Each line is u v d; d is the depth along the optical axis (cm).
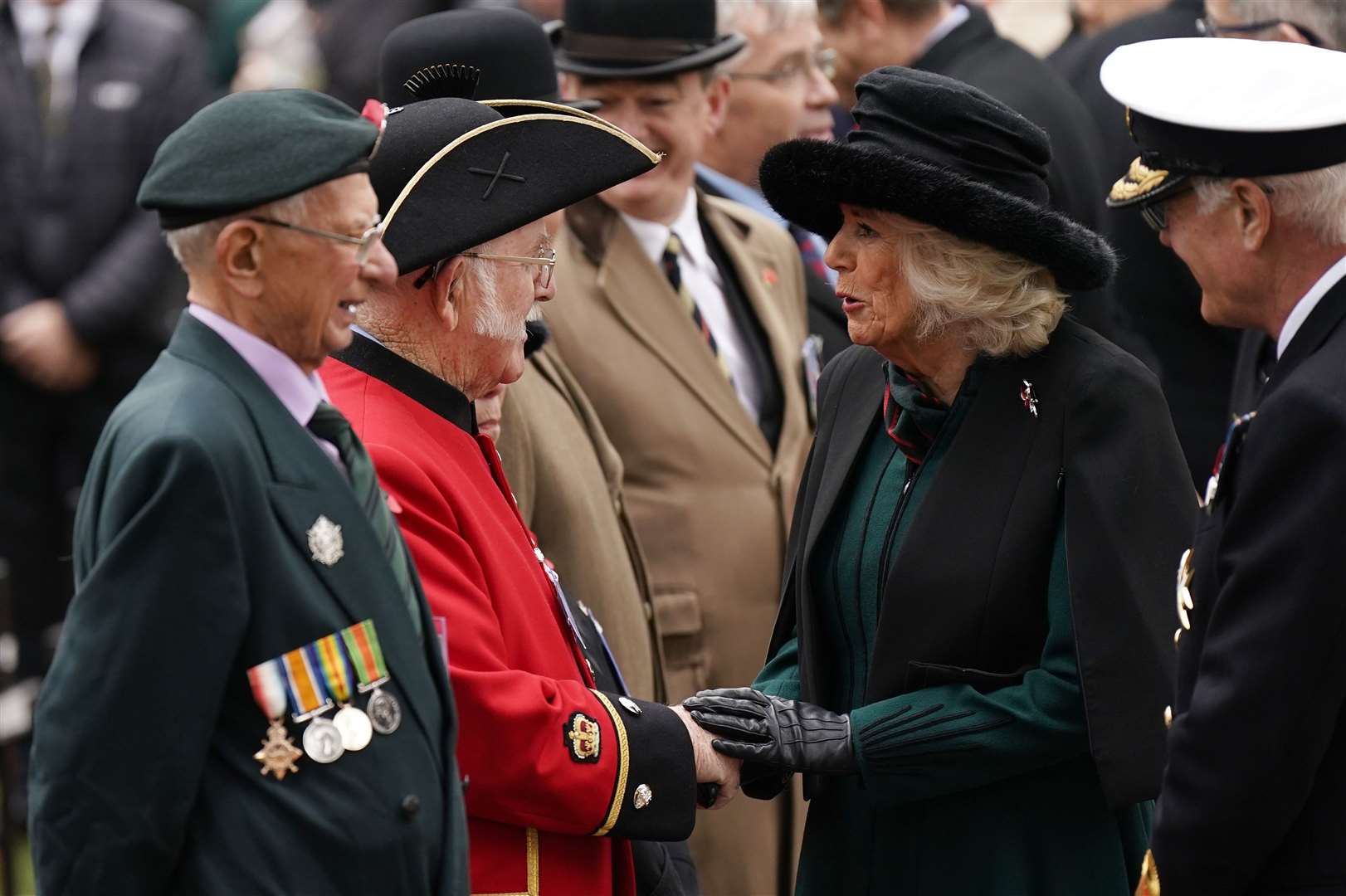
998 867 1065
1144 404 1041
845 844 1120
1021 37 3156
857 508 1112
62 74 2264
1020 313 1035
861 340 1060
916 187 989
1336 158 912
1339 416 873
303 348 832
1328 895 900
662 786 1024
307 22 2870
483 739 959
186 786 771
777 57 1873
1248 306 966
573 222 1535
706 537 1507
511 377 1048
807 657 1122
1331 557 870
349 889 809
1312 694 878
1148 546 1020
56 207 2258
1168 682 1012
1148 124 968
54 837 770
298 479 816
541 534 1352
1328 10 1709
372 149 841
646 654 1400
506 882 996
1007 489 1041
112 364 2281
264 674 795
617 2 1542
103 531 781
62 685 772
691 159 1577
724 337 1608
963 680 1045
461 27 1359
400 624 845
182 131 816
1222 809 896
